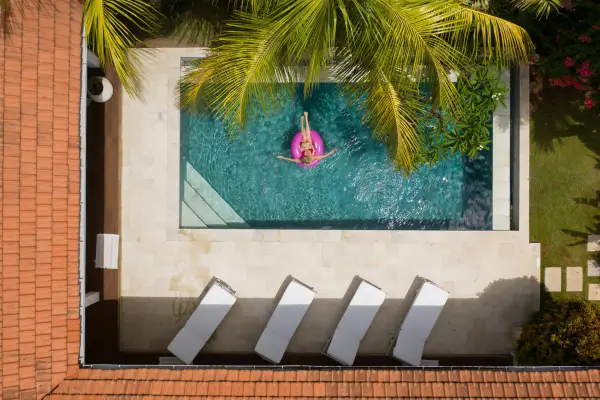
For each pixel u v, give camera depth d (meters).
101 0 6.57
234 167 9.78
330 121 9.73
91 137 9.20
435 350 9.39
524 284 9.23
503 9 8.30
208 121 9.59
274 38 6.57
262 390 6.48
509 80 9.12
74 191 6.87
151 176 9.27
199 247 9.30
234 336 9.37
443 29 6.46
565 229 9.45
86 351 9.29
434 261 9.26
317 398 6.40
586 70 8.05
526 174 9.05
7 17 6.48
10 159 6.48
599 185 9.40
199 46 9.27
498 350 9.30
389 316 9.32
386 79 6.75
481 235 9.19
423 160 9.12
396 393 6.44
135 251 9.31
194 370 6.67
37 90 6.66
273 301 9.34
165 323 9.37
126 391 6.46
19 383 6.37
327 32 6.42
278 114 9.70
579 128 9.37
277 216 9.84
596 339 7.61
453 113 8.01
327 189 9.88
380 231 9.23
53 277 6.67
